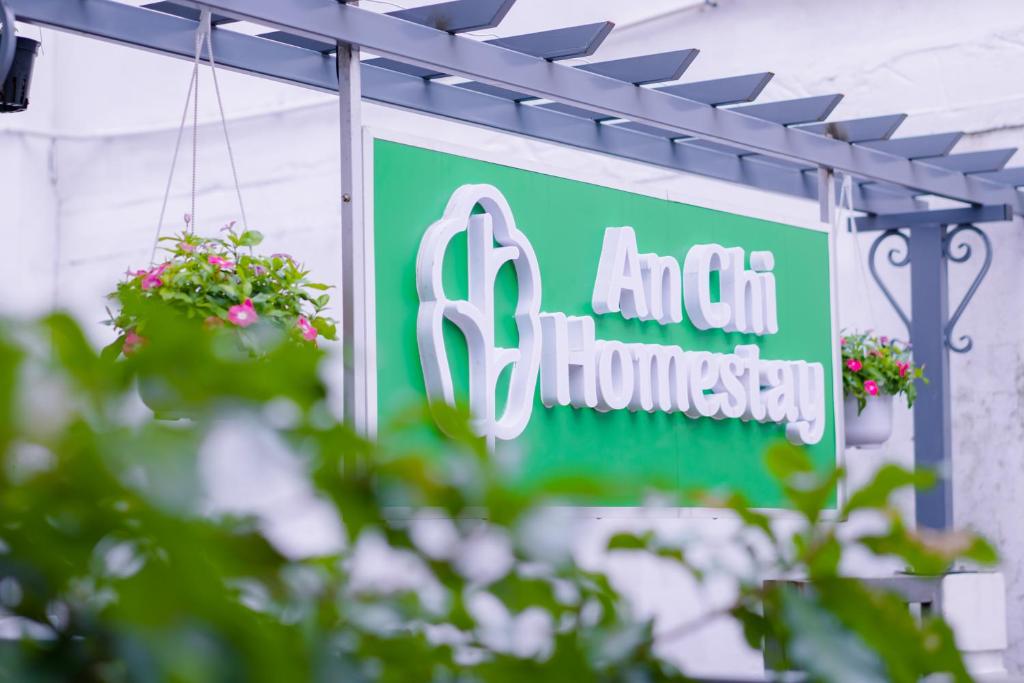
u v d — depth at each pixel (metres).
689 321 4.58
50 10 3.60
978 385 6.09
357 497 0.37
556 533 0.38
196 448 0.32
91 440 0.31
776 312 4.85
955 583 4.46
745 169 5.44
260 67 4.04
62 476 0.31
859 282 6.55
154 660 0.31
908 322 5.89
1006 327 6.03
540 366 4.02
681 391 4.43
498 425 3.81
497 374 3.81
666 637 0.46
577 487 0.40
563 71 4.09
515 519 0.38
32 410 0.31
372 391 3.53
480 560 0.40
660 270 4.41
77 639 0.33
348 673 0.37
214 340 0.34
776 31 6.52
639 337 4.39
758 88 4.48
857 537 0.44
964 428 6.11
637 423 4.33
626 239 4.27
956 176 5.61
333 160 7.55
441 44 3.72
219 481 0.33
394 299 3.63
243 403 0.34
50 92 8.52
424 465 0.37
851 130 5.08
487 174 3.92
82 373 0.31
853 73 6.32
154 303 0.35
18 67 3.61
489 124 4.58
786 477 0.45
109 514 0.32
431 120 7.42
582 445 4.13
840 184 5.77
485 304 3.79
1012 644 5.87
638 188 4.41
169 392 0.33
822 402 4.99
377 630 0.39
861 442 5.32
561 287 4.13
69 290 8.47
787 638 0.43
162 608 0.31
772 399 4.77
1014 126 5.90
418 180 3.71
